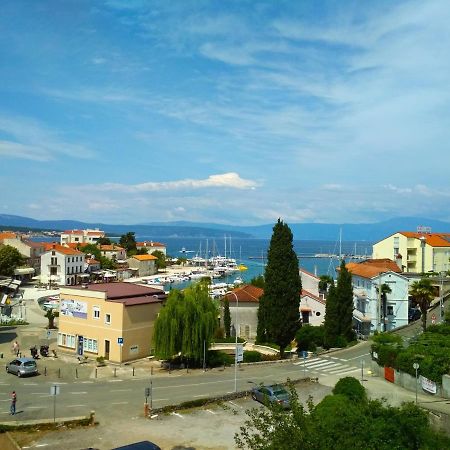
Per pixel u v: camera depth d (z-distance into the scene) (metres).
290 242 63.38
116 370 53.69
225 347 64.94
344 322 66.44
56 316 87.12
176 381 49.03
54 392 36.00
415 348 45.25
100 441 33.22
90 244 199.88
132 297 61.88
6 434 34.47
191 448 31.89
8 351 62.59
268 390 40.94
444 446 24.42
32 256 162.38
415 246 104.25
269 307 62.66
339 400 31.03
